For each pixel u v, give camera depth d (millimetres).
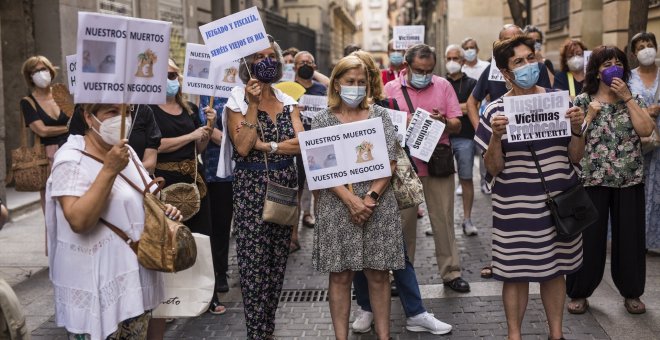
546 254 4234
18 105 11133
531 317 5227
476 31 22000
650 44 6102
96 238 3203
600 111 5117
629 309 5242
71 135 3414
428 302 5715
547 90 4324
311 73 7879
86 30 2998
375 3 107562
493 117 4113
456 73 7840
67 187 3104
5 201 9250
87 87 3025
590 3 13930
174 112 5270
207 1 17703
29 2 10852
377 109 4609
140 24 3131
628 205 5125
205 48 5648
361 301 5137
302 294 6078
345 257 4422
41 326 5289
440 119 5617
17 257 7230
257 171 4582
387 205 4461
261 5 23781
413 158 5871
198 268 3701
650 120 4969
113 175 3068
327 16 39500
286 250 4793
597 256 5148
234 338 5039
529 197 4215
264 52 4688
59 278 3242
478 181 11953
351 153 4359
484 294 5863
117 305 3229
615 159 5082
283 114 4672
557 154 4219
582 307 5254
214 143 5879
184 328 5246
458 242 7738
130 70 3127
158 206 3295
